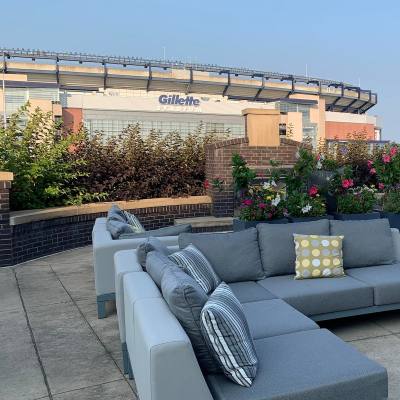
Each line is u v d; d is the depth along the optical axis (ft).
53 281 20.06
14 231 23.50
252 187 25.64
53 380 10.74
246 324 8.07
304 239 14.83
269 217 22.99
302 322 10.45
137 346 7.97
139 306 8.04
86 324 14.48
